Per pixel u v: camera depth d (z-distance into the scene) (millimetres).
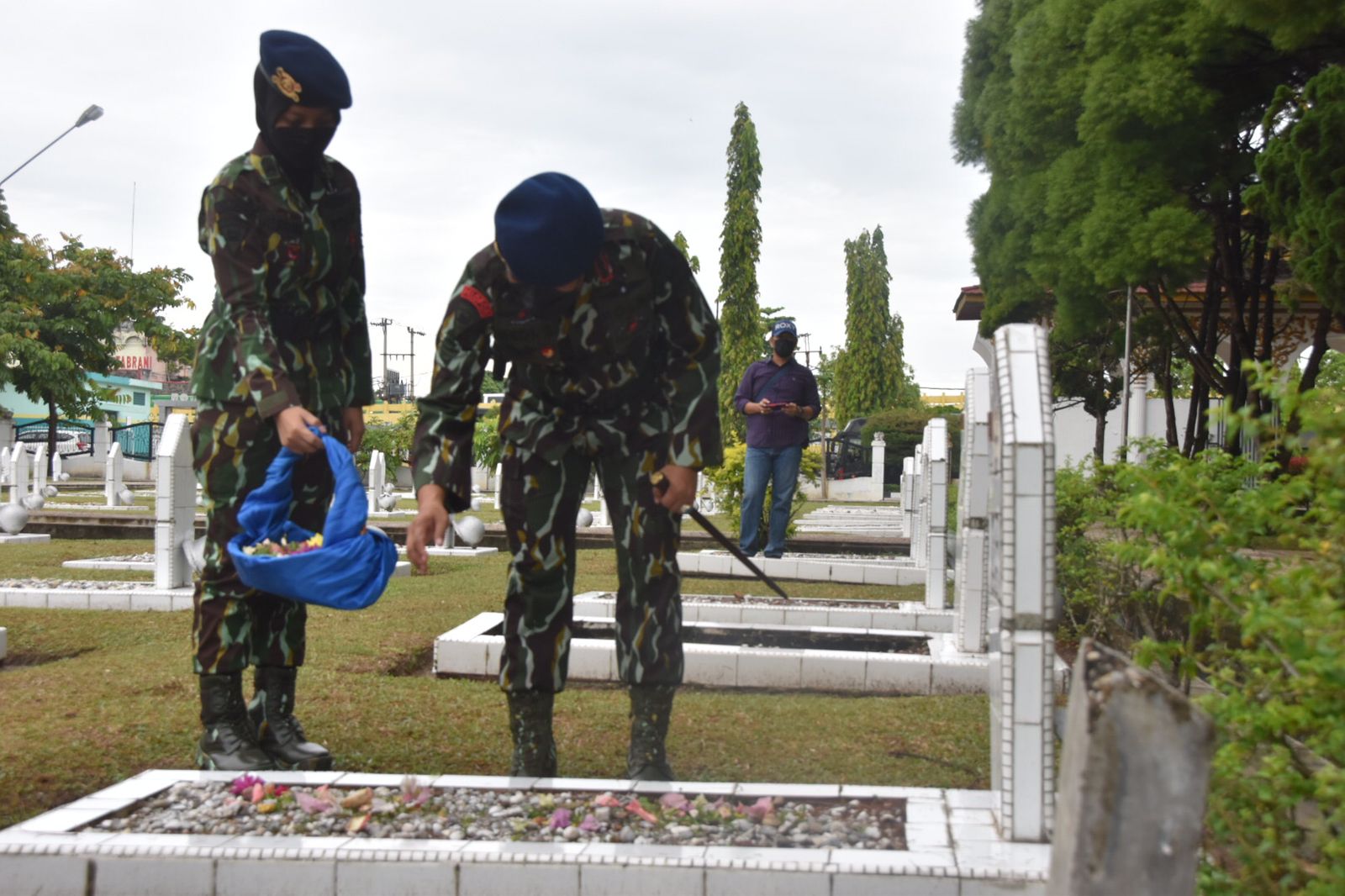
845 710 4477
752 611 6543
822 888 2389
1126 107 9727
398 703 4465
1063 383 16781
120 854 2531
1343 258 7699
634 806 2818
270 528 3291
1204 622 2354
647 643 3225
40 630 6133
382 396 55906
